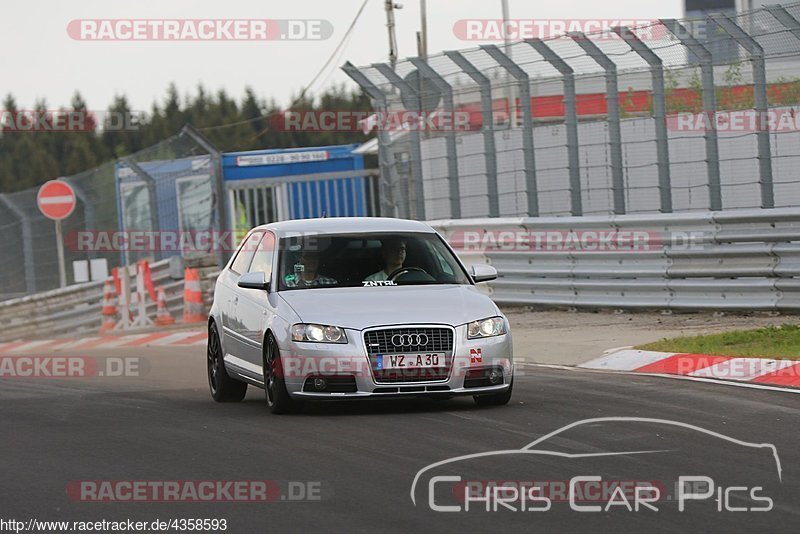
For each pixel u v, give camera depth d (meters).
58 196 88.31
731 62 59.12
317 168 100.81
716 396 36.31
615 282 64.31
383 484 25.08
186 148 94.69
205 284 91.12
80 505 24.34
